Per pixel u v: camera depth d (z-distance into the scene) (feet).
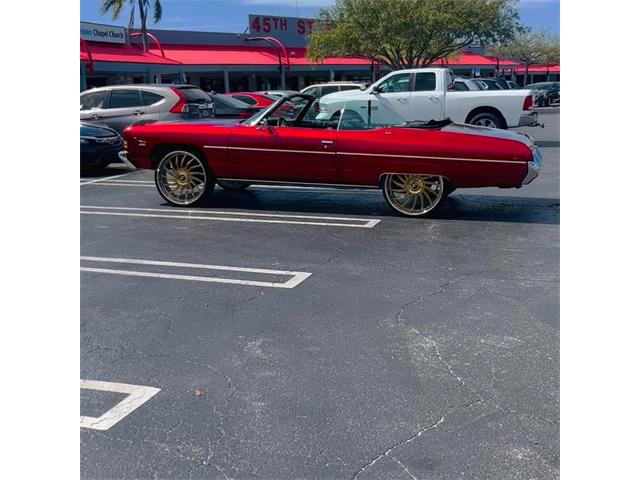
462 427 11.46
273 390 12.84
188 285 19.25
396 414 11.90
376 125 28.68
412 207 28.27
